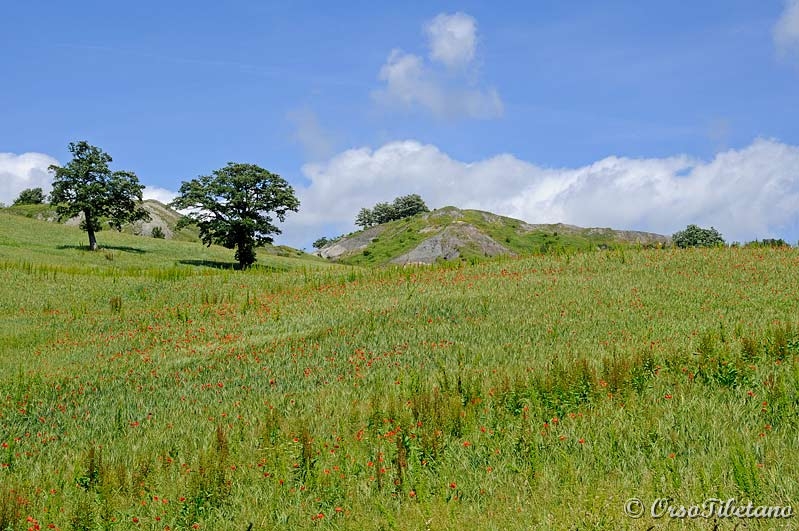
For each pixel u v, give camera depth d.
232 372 18.64
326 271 38.19
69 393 17.58
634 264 31.59
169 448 12.50
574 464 9.01
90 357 22.23
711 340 14.49
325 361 18.66
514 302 24.22
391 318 23.02
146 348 23.08
